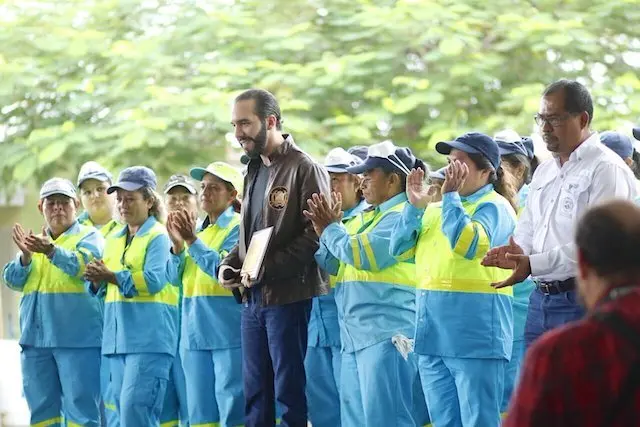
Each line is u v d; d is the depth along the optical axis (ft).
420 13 38.17
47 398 27.09
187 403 25.96
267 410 21.71
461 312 20.04
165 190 27.68
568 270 17.31
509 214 20.45
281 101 37.06
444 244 20.36
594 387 9.93
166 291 25.81
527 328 18.33
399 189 22.16
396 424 21.68
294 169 21.40
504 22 37.52
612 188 17.51
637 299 10.19
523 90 35.65
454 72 36.55
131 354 25.31
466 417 20.12
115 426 26.61
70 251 26.37
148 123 36.94
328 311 24.40
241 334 23.70
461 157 20.54
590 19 37.83
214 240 25.25
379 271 21.72
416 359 21.79
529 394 10.14
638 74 37.22
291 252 21.08
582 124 17.95
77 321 26.71
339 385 24.21
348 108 37.91
